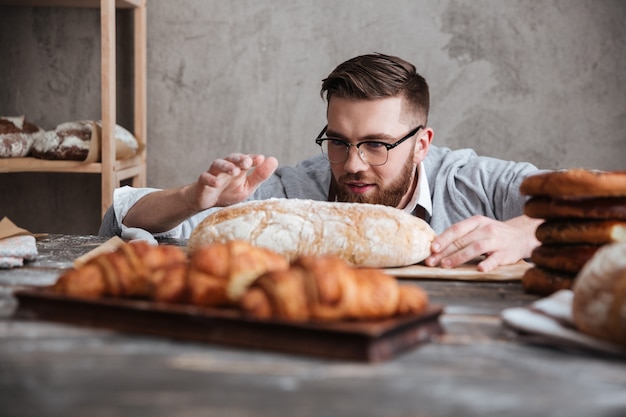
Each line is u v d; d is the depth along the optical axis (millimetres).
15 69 3189
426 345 733
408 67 1975
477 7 3125
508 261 1294
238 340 702
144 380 607
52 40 3172
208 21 3193
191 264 777
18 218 3256
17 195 3248
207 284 748
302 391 583
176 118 3240
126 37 3176
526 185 1046
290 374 625
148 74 3223
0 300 927
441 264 1275
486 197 2090
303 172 2303
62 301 795
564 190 986
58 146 2734
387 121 1896
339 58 3184
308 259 729
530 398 576
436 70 3164
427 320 753
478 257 1397
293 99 3215
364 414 537
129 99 3207
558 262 1001
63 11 3158
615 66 3127
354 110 1894
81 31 3166
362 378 618
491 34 3137
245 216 1302
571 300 854
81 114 3199
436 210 2102
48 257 1312
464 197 2107
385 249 1240
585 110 3156
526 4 3121
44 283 1056
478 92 3166
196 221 1881
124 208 1718
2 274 1132
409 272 1210
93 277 812
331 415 534
